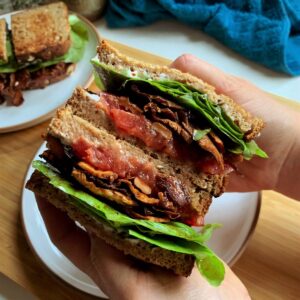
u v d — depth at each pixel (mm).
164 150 228
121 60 236
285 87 358
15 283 294
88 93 242
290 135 276
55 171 220
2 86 344
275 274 266
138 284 216
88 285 254
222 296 221
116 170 223
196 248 210
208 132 222
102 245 233
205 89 231
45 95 352
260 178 292
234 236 270
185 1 390
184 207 227
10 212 295
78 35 379
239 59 375
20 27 365
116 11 398
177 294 215
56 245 254
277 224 283
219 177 230
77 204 216
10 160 319
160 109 225
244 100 275
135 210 214
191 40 390
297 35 377
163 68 234
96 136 225
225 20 373
